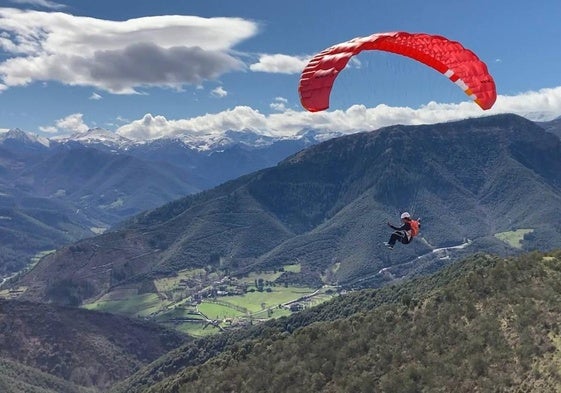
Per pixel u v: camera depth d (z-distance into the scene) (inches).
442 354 2474.2
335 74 1136.8
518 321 2369.6
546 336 2228.1
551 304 2395.4
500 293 2657.5
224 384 3154.5
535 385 2030.0
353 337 2950.3
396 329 2815.0
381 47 1202.6
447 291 2866.6
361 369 2662.4
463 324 2573.8
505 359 2222.0
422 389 2317.9
